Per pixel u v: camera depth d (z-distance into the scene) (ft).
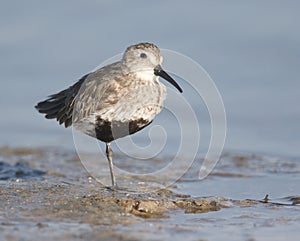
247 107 65.46
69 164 51.42
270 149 56.54
